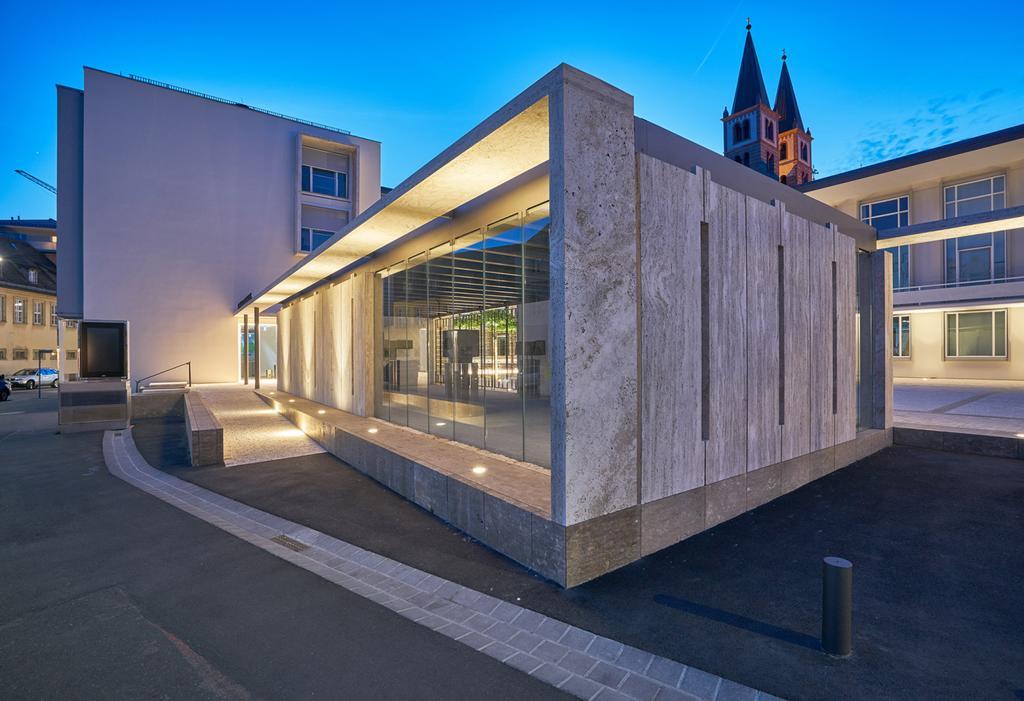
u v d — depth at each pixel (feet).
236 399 62.90
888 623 12.43
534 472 20.81
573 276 14.21
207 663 10.91
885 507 21.56
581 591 14.16
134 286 80.59
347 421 36.94
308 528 19.89
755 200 22.08
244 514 21.79
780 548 17.22
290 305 63.10
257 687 10.08
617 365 15.48
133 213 80.79
